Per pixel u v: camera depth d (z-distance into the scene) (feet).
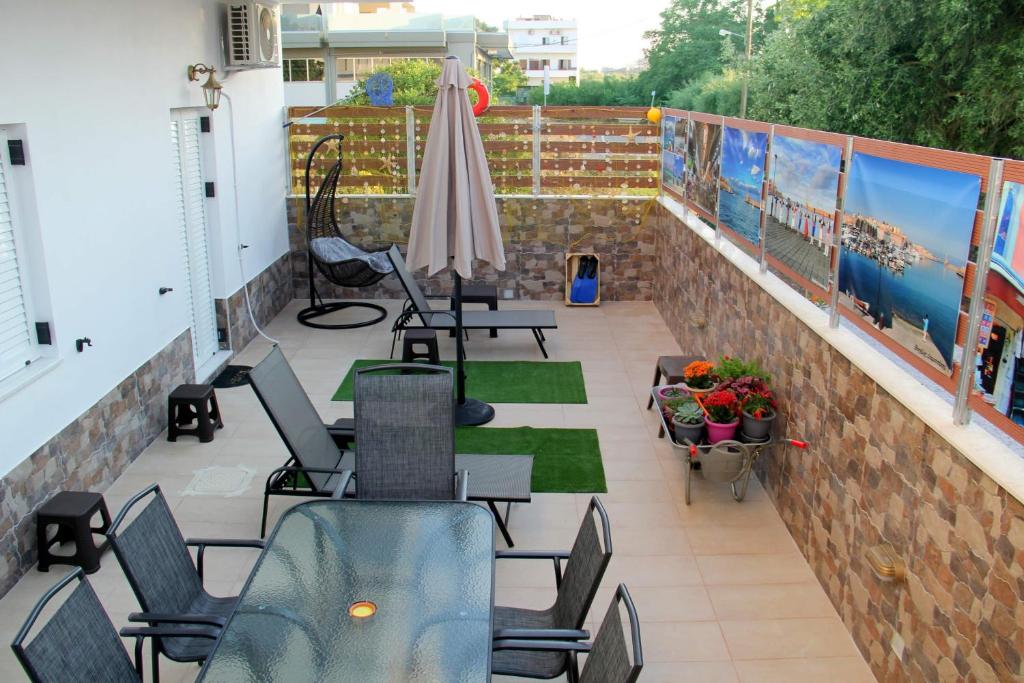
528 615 13.21
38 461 17.48
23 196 17.44
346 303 36.24
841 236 16.10
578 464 21.85
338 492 15.55
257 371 18.20
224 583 16.75
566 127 36.70
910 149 13.23
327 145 36.99
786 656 14.69
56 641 9.67
